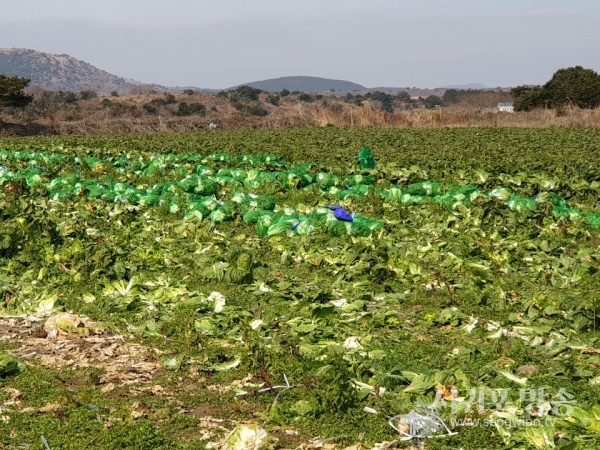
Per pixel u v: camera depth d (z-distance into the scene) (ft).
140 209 70.85
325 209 59.82
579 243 58.85
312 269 50.19
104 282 45.78
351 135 171.83
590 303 40.24
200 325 38.70
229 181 85.71
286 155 120.16
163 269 50.67
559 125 205.98
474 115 221.46
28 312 42.06
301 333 37.86
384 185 88.02
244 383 32.22
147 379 33.06
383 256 49.90
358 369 31.99
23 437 27.37
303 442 27.35
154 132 221.66
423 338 37.70
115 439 27.02
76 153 126.72
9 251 53.16
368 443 26.96
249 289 45.50
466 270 48.91
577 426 26.78
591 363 33.60
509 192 74.13
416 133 178.19
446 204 70.69
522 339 36.68
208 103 416.05
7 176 89.10
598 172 92.63
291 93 545.85
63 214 69.10
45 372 33.45
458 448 26.50
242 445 26.45
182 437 27.73
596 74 306.14
